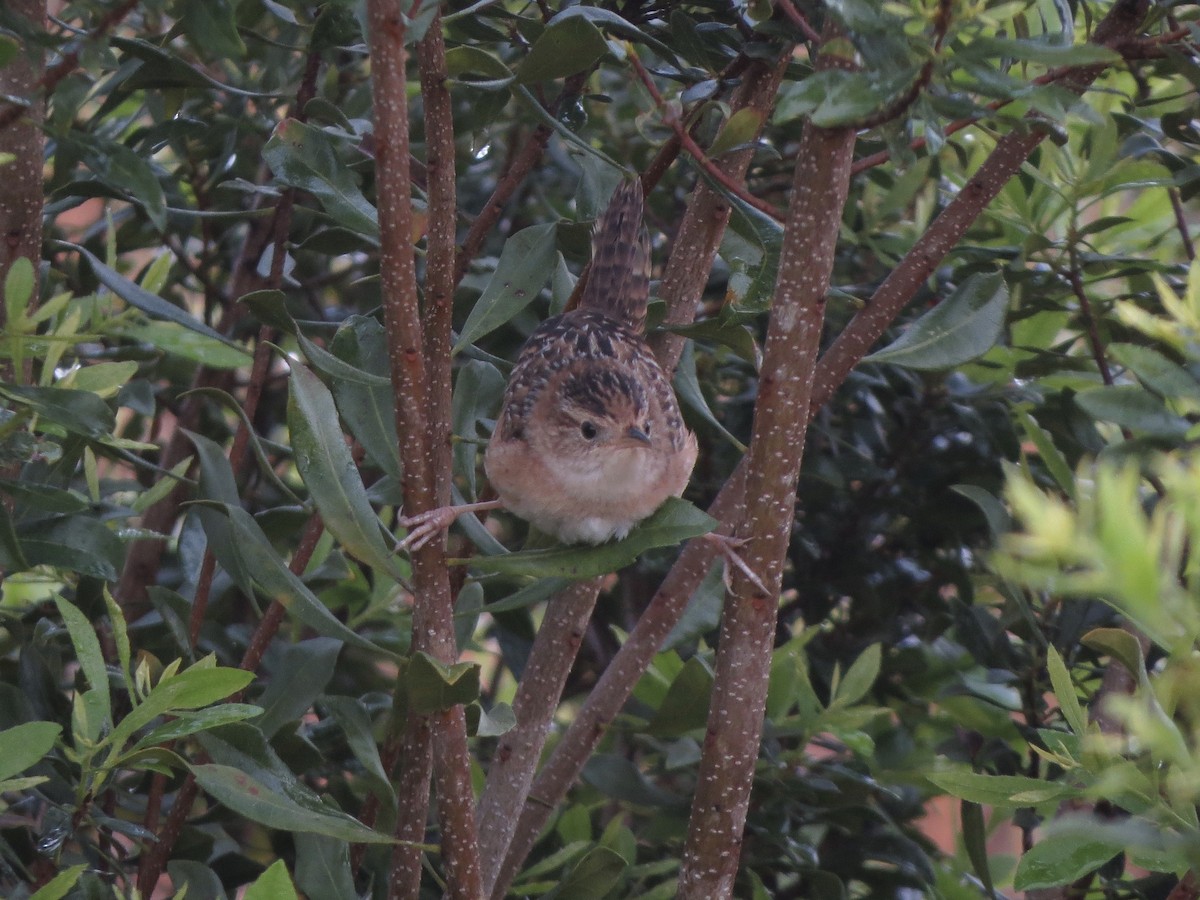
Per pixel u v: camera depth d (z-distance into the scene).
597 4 6.45
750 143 6.08
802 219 4.55
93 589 6.64
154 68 6.26
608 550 5.04
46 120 5.96
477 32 6.58
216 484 6.25
